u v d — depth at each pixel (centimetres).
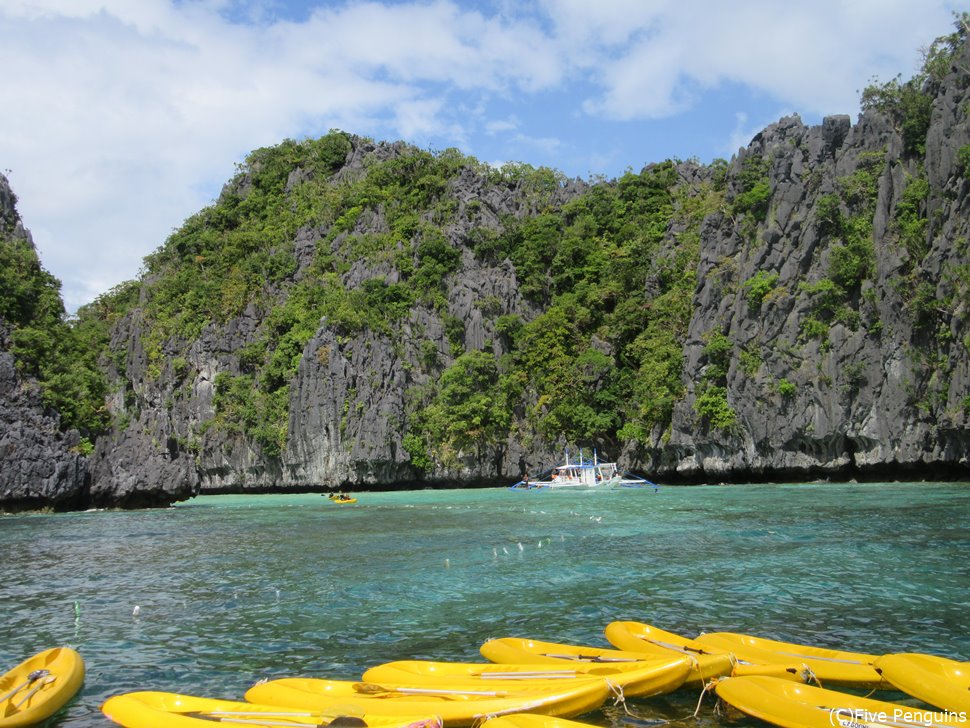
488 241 10675
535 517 4447
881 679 1351
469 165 12181
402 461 8756
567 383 8975
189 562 2967
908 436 6544
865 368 6750
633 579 2350
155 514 5494
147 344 11006
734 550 2855
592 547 3039
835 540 3023
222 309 10838
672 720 1259
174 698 1290
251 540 3662
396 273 10281
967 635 1672
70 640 1808
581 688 1248
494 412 8975
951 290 6247
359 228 11519
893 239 6862
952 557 2578
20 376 5922
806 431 6975
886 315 6712
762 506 4641
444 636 1769
